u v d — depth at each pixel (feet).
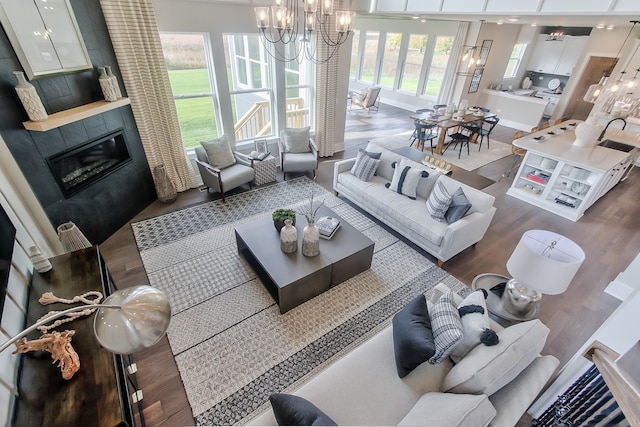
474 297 6.94
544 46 31.30
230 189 14.66
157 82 13.07
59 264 7.80
